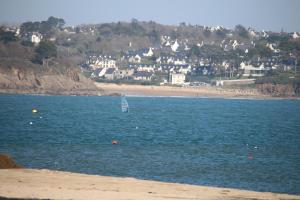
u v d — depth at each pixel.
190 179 155.25
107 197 113.94
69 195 114.44
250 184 150.25
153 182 133.25
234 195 121.75
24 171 139.12
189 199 115.62
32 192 115.94
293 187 148.00
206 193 122.38
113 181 131.62
